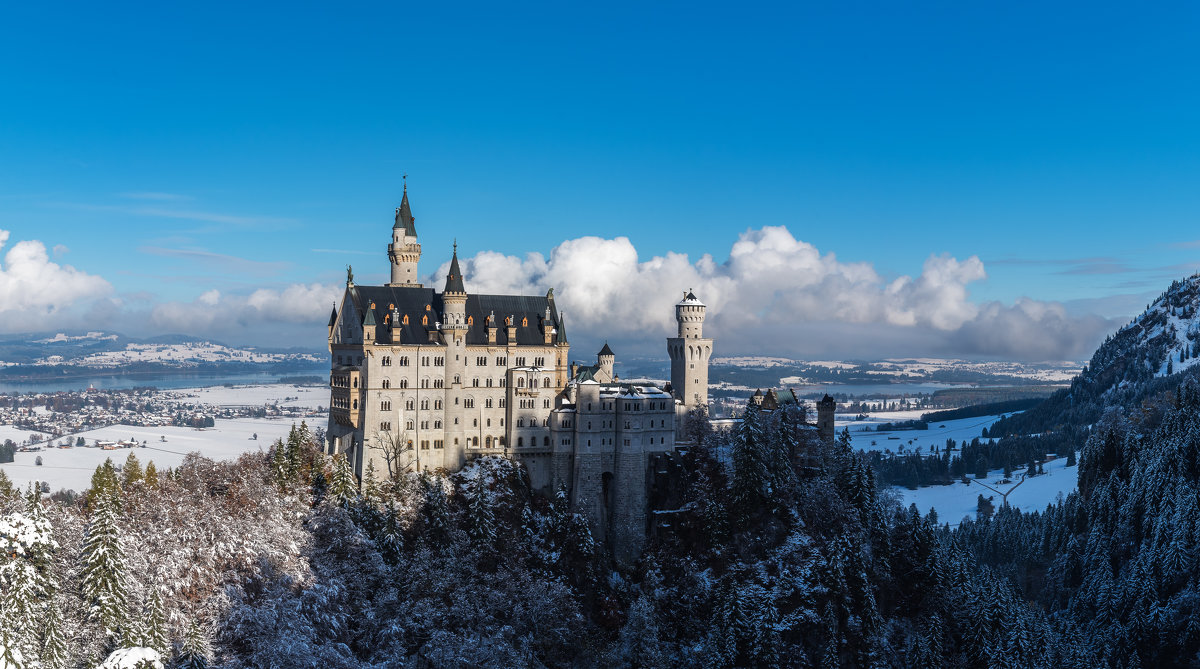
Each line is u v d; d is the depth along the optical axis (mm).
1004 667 180375
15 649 113562
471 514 186250
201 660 126312
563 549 190250
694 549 197625
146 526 157000
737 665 173750
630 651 172375
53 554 137250
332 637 146375
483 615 161000
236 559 146625
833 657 177375
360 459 196625
